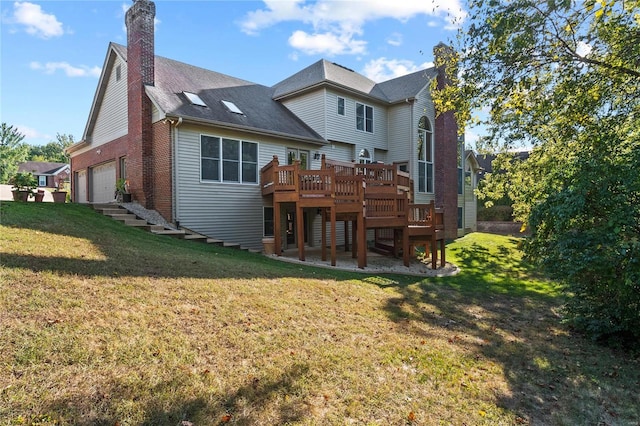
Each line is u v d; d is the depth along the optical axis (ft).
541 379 13.74
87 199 54.90
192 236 33.99
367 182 36.94
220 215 38.91
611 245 16.88
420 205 37.47
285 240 45.65
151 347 11.05
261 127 42.39
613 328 17.48
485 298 26.63
